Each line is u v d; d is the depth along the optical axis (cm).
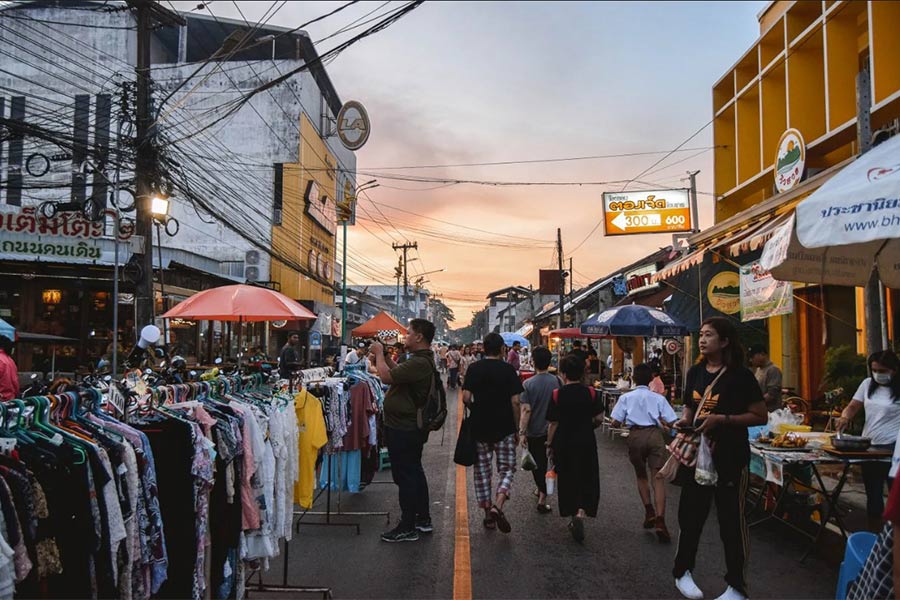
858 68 1052
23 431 273
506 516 680
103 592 271
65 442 271
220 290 659
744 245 894
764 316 852
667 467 459
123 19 2869
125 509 288
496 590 462
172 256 2027
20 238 1599
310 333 3080
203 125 3034
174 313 653
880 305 634
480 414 609
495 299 8325
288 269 3098
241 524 380
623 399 636
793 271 508
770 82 1283
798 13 1183
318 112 3519
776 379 755
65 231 1619
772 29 1250
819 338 1146
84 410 313
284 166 3117
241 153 3117
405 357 1370
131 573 296
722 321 445
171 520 326
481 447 624
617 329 1147
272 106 3144
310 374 680
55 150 2481
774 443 569
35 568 245
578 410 595
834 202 359
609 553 548
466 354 2712
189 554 328
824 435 620
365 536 604
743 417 420
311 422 506
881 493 578
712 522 655
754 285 877
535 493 802
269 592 454
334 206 3841
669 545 571
